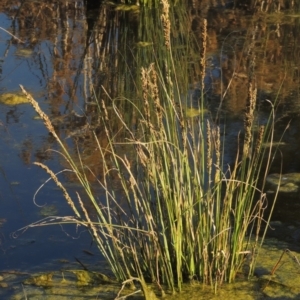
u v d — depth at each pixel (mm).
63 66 6641
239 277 3250
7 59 6859
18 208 3969
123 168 4344
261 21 8234
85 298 3111
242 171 3146
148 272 3234
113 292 3148
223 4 9062
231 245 3193
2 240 3666
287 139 4945
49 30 7969
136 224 3193
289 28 7949
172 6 8922
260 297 3068
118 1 9094
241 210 3160
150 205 3217
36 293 3170
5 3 9312
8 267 3428
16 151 4746
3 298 3143
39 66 6645
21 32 7871
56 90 5984
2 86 6082
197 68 6281
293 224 3785
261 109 5520
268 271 3287
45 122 2984
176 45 6918
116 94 5805
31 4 9141
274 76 6285
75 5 9133
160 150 3158
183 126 3074
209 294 3082
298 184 4254
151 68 3041
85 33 7832
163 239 3113
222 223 3117
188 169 3082
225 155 4547
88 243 3633
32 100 2902
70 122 5266
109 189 4102
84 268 3391
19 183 4266
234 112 5391
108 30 7934
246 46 7215
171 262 3180
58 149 4754
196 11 8703
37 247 3607
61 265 3432
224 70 6395
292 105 5602
